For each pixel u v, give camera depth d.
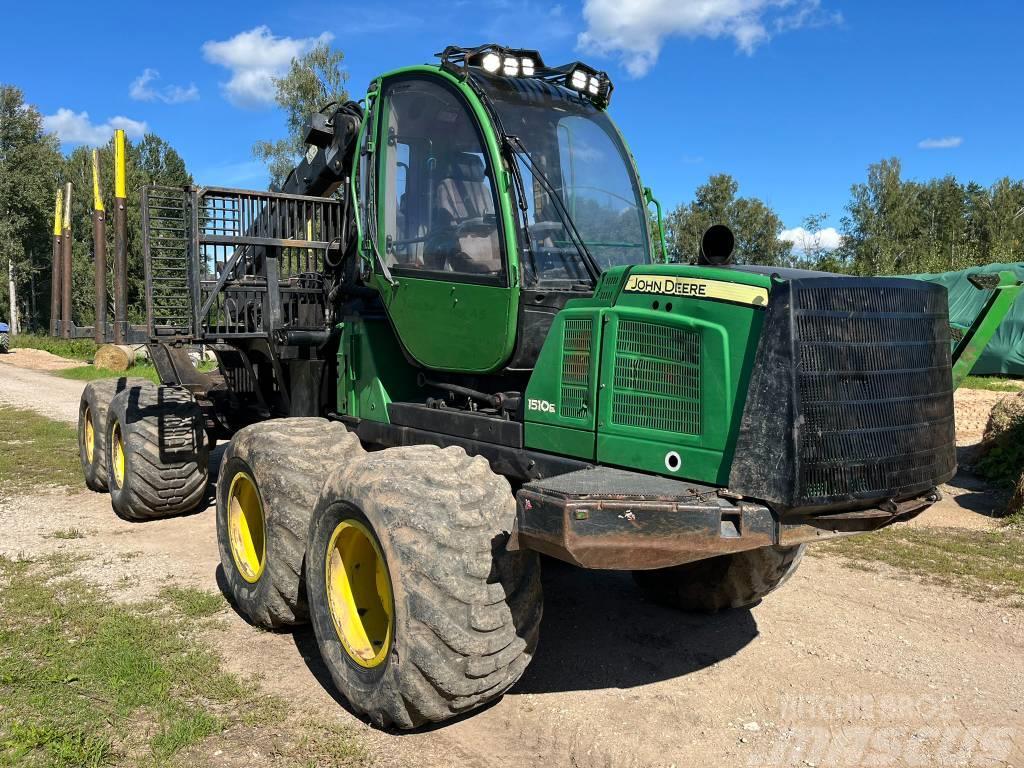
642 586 4.86
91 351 30.84
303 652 4.04
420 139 4.24
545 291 3.75
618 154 4.44
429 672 2.99
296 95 31.12
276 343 5.42
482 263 3.87
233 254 5.56
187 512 6.66
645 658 4.07
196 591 4.79
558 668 3.94
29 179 46.06
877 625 4.52
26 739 3.09
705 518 2.86
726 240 3.63
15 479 8.07
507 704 3.56
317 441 4.20
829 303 2.97
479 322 3.89
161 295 5.39
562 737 3.27
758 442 2.96
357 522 3.34
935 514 7.00
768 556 4.32
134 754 3.05
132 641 4.02
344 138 5.34
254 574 4.32
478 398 4.08
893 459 3.10
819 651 4.17
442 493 3.17
